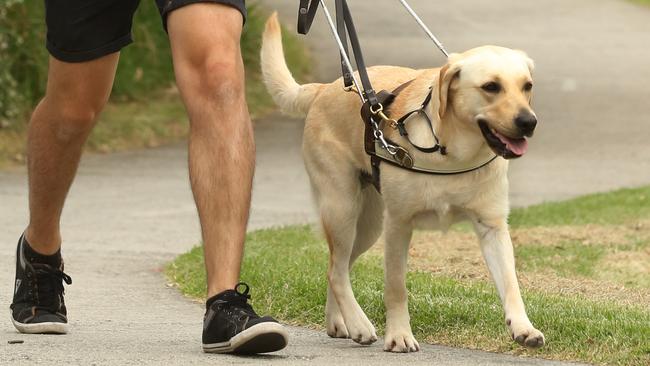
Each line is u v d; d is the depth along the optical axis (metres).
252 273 11.88
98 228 17.86
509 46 44.19
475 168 8.55
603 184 24.52
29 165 8.80
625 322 9.21
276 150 28.81
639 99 35.91
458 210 8.74
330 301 9.67
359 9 51.28
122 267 14.14
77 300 11.48
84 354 8.05
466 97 8.37
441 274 12.85
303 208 20.61
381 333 9.69
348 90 9.41
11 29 28.11
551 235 16.58
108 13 8.21
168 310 11.02
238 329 7.57
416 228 8.98
